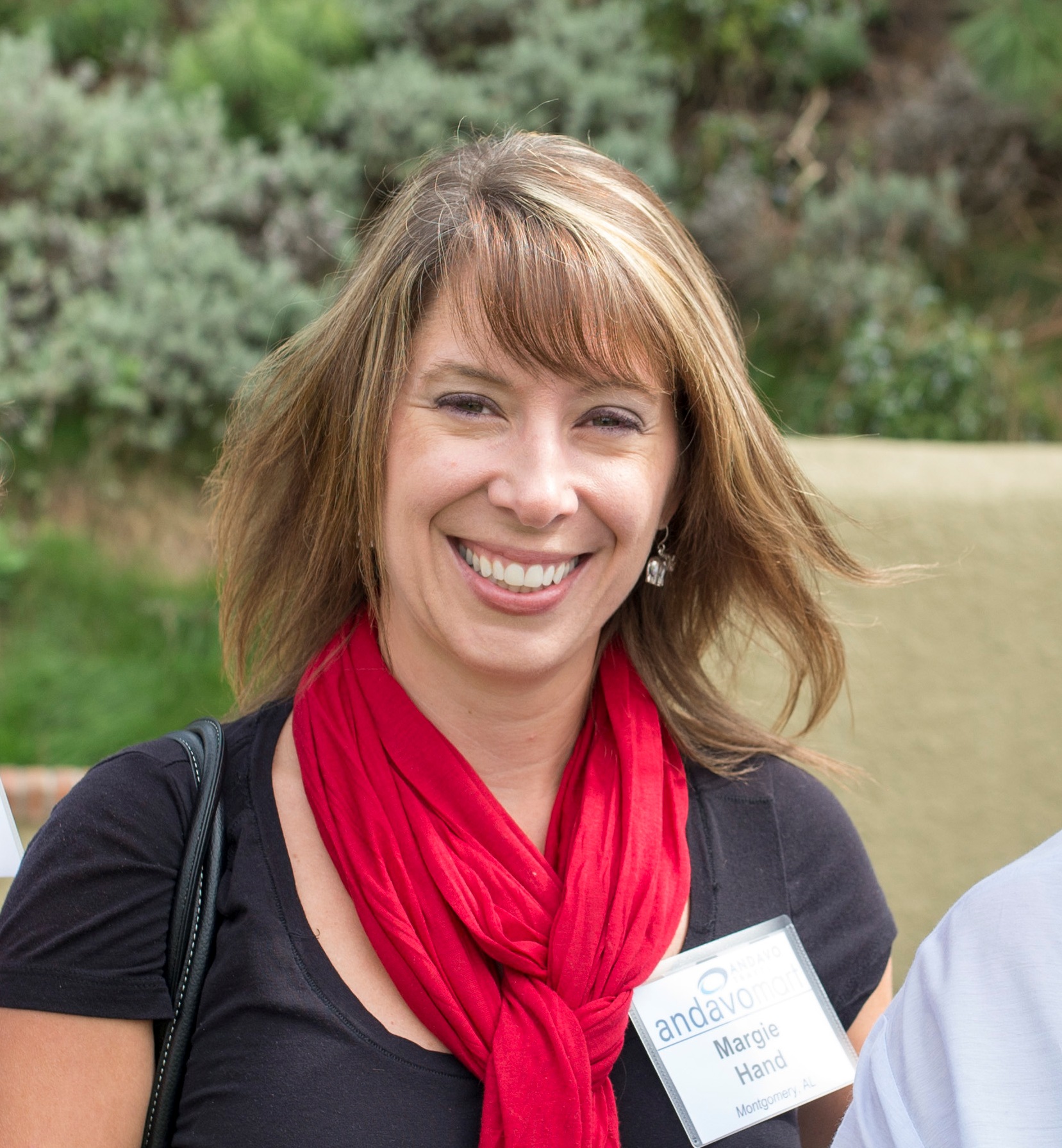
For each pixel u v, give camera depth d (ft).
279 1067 4.16
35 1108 4.11
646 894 4.67
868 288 17.40
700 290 4.59
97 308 15.26
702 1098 4.48
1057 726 10.28
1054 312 18.13
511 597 4.42
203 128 17.24
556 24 19.85
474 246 4.24
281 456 5.00
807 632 5.42
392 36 19.86
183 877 4.35
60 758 12.20
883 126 20.04
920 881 10.12
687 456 4.91
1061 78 17.31
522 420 4.31
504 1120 4.12
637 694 5.25
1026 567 10.23
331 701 4.81
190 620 13.61
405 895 4.43
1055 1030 3.09
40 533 14.20
